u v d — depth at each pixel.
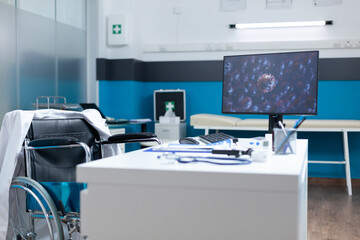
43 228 2.73
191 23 5.52
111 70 5.49
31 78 4.39
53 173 2.29
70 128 2.45
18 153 2.11
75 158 2.40
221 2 5.40
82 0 5.34
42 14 4.56
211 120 4.66
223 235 1.17
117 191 1.24
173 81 5.61
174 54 5.60
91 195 1.26
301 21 5.14
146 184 1.21
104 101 5.47
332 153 5.13
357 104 5.03
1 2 3.95
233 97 2.14
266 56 2.05
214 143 2.00
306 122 4.46
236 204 1.16
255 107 2.07
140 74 5.62
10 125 2.18
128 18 5.43
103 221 1.25
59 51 4.87
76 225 2.03
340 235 3.02
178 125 5.17
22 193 2.25
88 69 5.48
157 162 1.35
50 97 4.37
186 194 1.19
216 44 5.37
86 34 5.45
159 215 1.21
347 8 5.03
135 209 1.23
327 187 4.96
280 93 2.00
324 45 5.04
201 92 5.52
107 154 2.60
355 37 5.02
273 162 1.37
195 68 5.51
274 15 5.23
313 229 3.18
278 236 1.13
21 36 4.23
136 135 2.45
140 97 5.64
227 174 1.15
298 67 1.95
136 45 5.49
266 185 1.13
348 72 5.02
